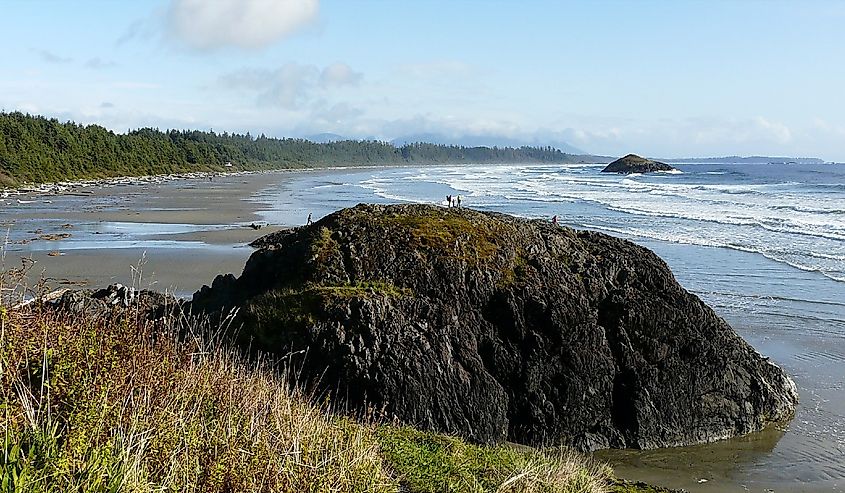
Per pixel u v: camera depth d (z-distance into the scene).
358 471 7.30
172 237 41.06
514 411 14.00
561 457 12.05
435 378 13.10
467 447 10.62
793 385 16.53
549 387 14.07
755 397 15.37
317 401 11.17
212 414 6.88
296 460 6.54
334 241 15.47
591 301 15.33
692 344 15.04
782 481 12.73
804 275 30.77
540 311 14.38
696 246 38.47
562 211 58.50
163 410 6.06
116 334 7.44
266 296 14.19
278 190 94.00
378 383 12.66
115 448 5.33
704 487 12.45
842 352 20.08
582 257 16.33
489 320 14.55
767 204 63.44
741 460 13.64
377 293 13.91
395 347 13.07
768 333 22.00
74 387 5.92
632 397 14.39
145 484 5.03
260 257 16.53
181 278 28.33
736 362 15.68
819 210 57.09
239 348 12.14
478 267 14.88
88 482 4.79
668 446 14.32
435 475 8.75
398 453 9.33
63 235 41.19
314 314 13.45
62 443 5.37
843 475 12.97
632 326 14.96
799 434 14.85
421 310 13.99
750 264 33.25
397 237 15.42
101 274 28.59
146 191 87.06
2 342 6.00
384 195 82.25
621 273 16.22
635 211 57.94
